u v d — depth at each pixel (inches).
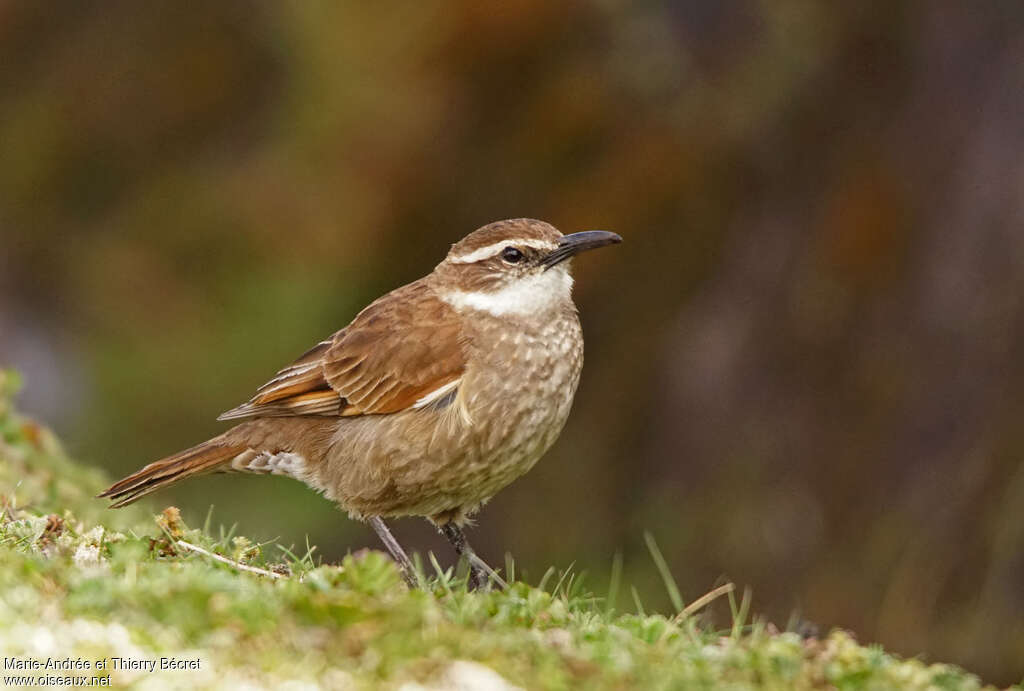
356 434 350.9
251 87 721.6
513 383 343.0
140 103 735.1
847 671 256.8
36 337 703.1
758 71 649.6
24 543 291.0
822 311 631.2
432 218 674.2
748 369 645.3
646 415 668.1
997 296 591.2
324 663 226.4
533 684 231.1
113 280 709.3
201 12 737.6
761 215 657.0
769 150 653.3
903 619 575.5
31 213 727.7
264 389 360.2
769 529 618.5
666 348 668.1
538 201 667.4
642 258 667.4
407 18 682.2
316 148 685.9
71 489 410.3
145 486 358.6
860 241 627.5
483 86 672.4
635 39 663.1
